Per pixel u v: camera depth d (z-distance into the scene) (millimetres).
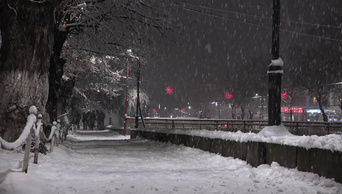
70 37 22172
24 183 5934
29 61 11688
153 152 15133
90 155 13344
